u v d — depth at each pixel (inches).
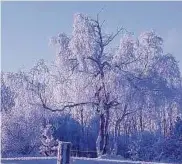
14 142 1173.1
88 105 1314.0
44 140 1226.0
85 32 1302.9
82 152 1320.1
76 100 1328.7
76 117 1411.2
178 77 1373.0
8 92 1310.3
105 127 1284.4
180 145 1272.1
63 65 1320.1
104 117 1291.8
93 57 1298.0
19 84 1341.0
